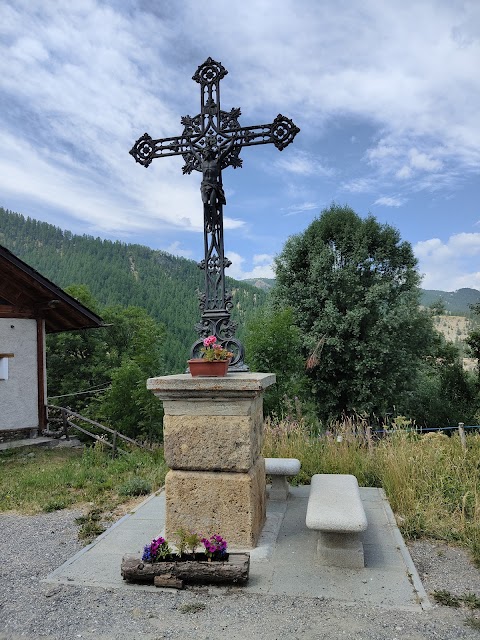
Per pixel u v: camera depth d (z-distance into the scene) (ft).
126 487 22.38
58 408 40.14
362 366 60.95
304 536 15.56
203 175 16.55
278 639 9.97
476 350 65.87
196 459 14.35
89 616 11.01
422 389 69.36
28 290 40.29
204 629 10.40
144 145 17.38
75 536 17.07
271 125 16.16
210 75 16.84
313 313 65.10
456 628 10.32
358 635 10.07
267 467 19.35
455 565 14.03
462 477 20.18
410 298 65.57
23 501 21.91
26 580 13.17
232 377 14.26
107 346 71.15
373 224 67.82
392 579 12.64
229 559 12.55
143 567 12.37
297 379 51.80
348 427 27.86
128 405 39.24
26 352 40.34
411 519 16.84
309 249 67.41
